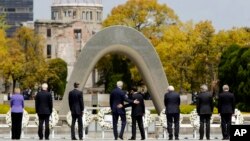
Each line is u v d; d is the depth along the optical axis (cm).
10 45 14275
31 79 13200
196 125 5153
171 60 11238
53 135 5125
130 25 12012
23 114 5097
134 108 4681
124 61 11256
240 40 11606
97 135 5362
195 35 11394
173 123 4991
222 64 8669
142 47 6091
